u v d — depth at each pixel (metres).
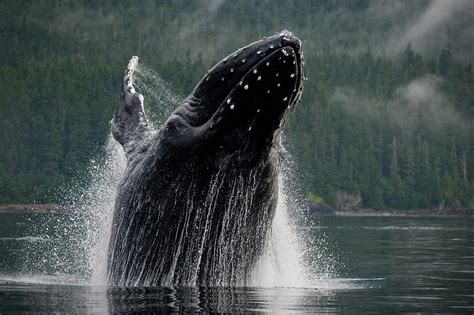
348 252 102.62
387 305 44.81
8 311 39.91
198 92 50.00
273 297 46.12
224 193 49.66
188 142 49.38
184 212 50.19
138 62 66.62
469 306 45.06
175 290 48.38
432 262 84.38
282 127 49.72
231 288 49.94
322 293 49.69
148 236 51.34
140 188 51.53
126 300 43.81
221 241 50.69
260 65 46.97
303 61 48.03
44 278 61.03
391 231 191.62
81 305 41.91
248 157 48.97
